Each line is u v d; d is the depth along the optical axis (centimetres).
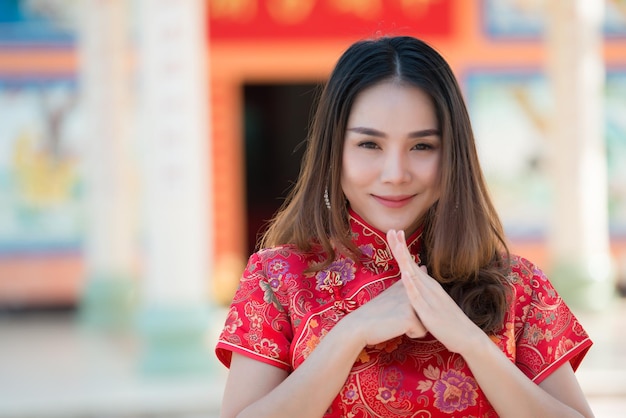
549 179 1017
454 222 218
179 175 721
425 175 217
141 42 718
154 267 733
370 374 215
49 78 1018
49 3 1014
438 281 223
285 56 1021
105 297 964
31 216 1027
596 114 888
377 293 222
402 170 214
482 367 207
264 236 253
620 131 1039
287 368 222
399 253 208
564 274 912
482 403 216
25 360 831
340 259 228
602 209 906
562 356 224
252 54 1020
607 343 799
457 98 218
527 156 1035
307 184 228
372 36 242
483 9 1021
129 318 966
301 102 1172
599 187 902
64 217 1030
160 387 704
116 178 948
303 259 229
